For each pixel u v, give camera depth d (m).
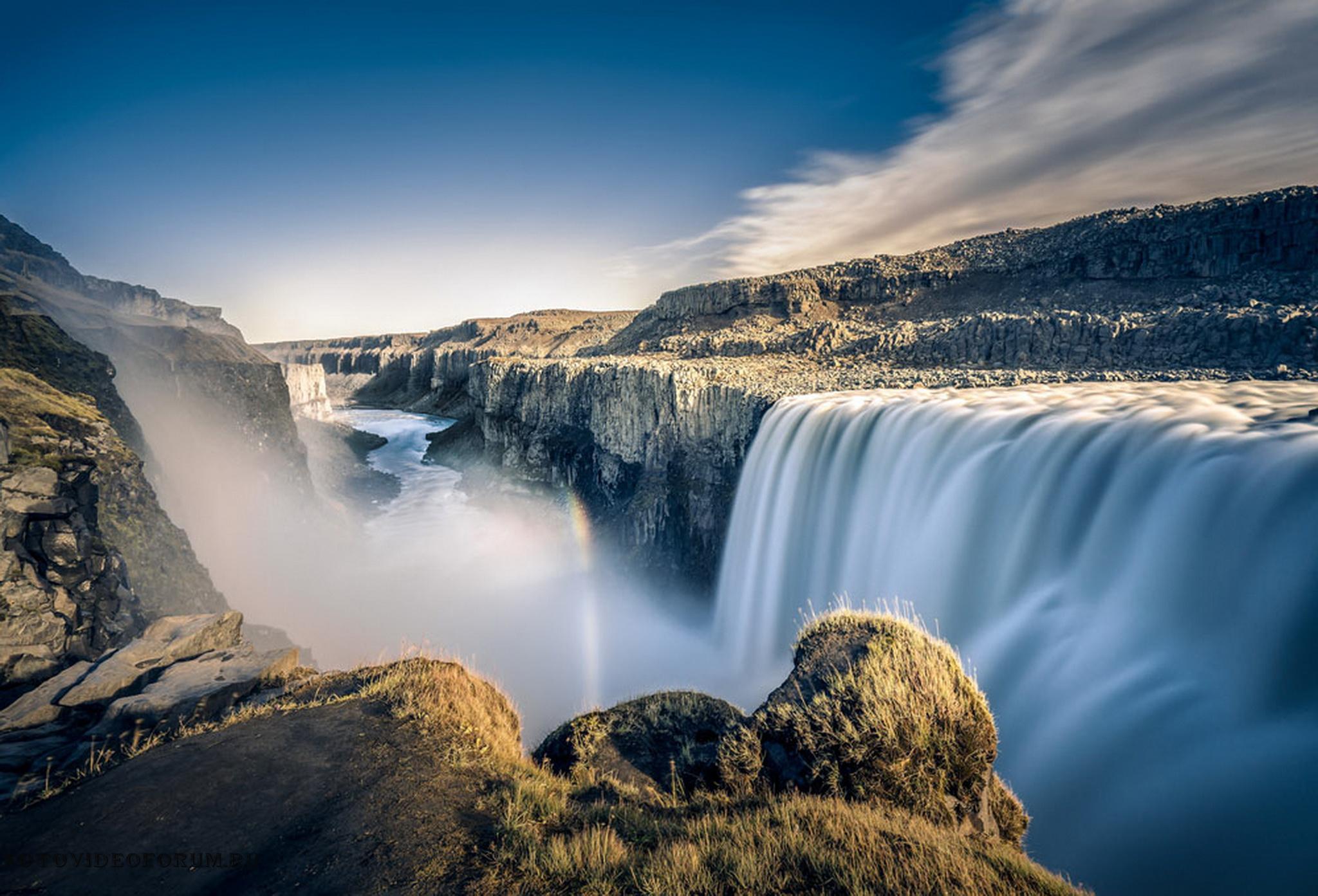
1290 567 14.20
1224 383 28.81
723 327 110.00
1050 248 85.06
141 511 23.95
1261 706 13.43
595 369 81.88
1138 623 17.38
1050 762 15.59
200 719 10.75
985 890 5.37
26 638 14.66
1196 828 11.70
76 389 30.36
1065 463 21.91
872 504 30.67
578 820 7.39
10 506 16.02
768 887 5.52
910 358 54.06
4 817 7.23
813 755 7.93
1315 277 47.38
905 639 9.09
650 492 56.62
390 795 7.51
